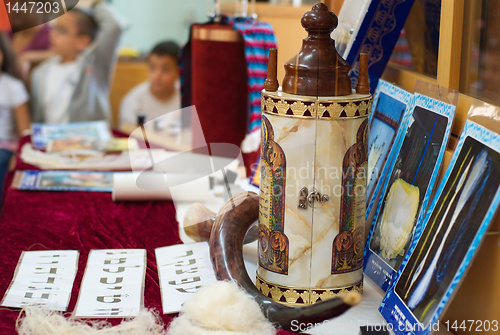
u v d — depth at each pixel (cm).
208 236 132
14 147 360
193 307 92
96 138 237
